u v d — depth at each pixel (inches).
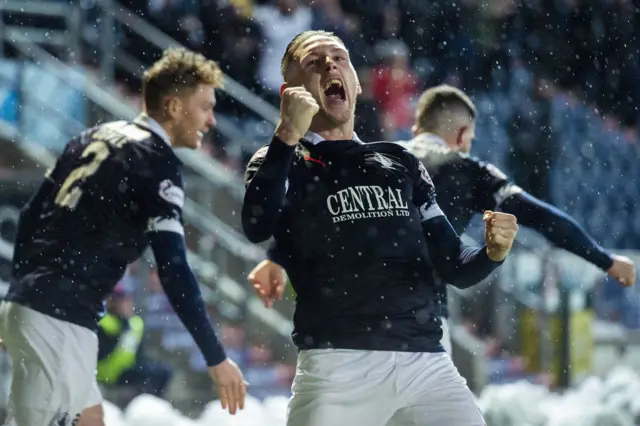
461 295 901.2
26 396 343.6
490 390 567.8
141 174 353.1
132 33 989.2
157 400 527.5
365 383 291.4
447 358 305.6
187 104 378.3
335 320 294.4
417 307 299.3
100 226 350.6
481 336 933.8
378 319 293.7
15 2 896.3
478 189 424.8
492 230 290.8
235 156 945.5
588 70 1148.5
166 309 804.0
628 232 1116.5
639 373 954.7
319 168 305.6
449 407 297.0
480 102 1104.8
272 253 401.4
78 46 908.6
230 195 856.9
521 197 413.1
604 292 1023.6
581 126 1127.6
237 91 907.4
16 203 801.6
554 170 1103.6
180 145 384.2
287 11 1019.9
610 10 1153.4
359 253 297.0
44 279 344.8
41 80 844.0
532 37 1128.2
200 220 781.3
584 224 1104.8
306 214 300.2
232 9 1012.5
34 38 912.9
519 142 1101.1
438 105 435.2
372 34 1074.1
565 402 605.3
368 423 295.1
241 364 802.8
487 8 1109.7
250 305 816.9
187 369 776.9
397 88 966.4
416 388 295.6
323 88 310.7
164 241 345.4
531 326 915.4
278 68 1022.4
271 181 291.0
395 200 303.7
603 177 1119.0
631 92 1157.7
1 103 829.8
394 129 960.3
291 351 818.8
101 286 351.9
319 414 292.5
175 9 1008.2
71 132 839.7
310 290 298.8
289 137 290.4
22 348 343.3
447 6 1102.4
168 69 375.9
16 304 344.8
